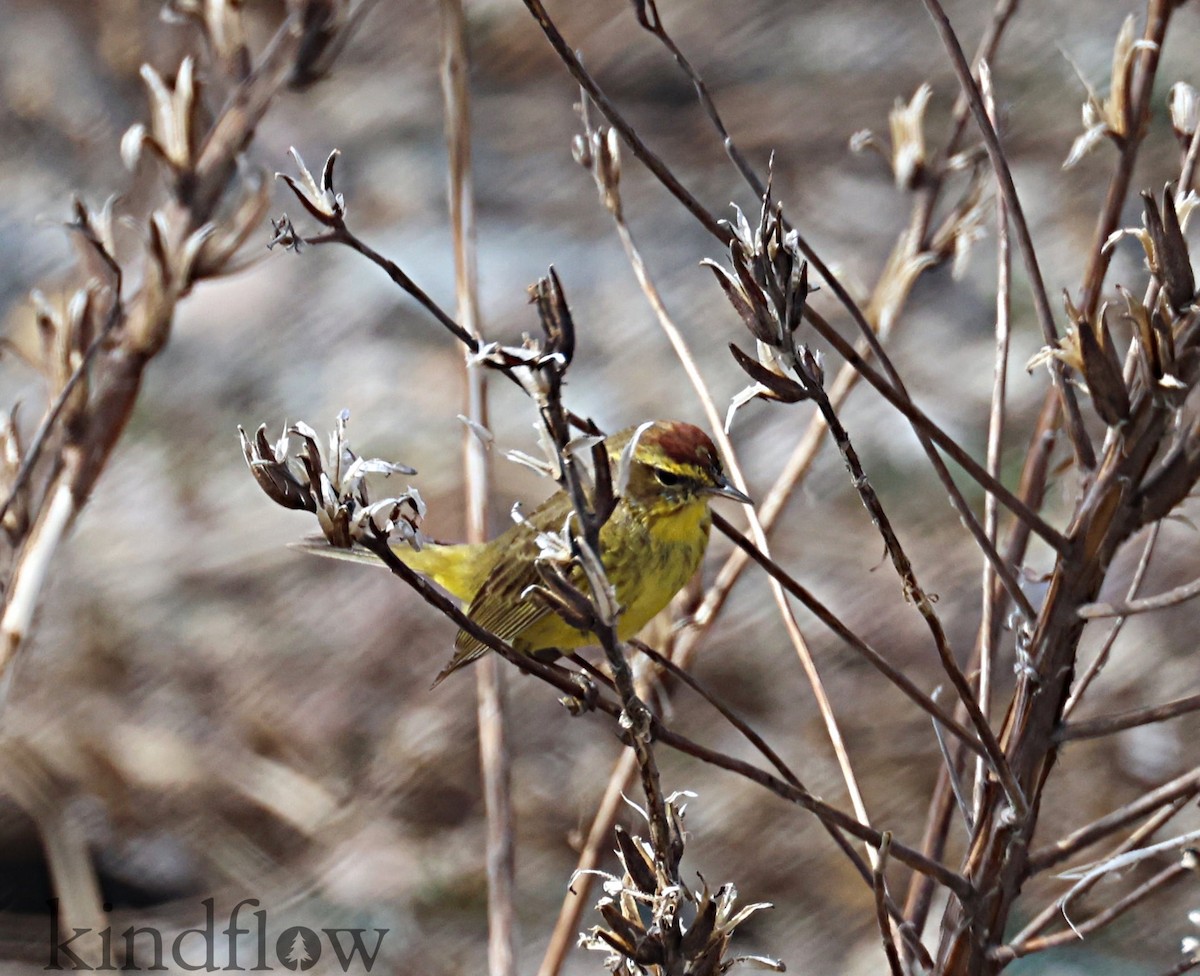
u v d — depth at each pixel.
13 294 15.52
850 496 13.95
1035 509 6.00
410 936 10.95
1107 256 5.14
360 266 16.48
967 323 15.42
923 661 12.48
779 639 12.86
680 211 17.20
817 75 18.83
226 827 11.70
